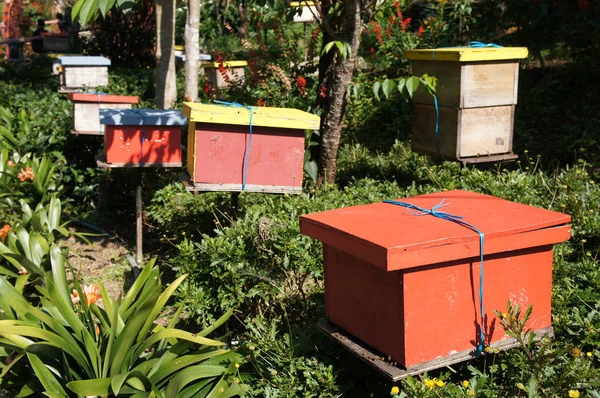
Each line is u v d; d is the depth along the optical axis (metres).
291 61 9.30
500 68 5.59
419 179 6.31
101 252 7.07
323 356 3.62
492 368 3.17
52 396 3.36
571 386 3.02
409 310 2.90
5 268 5.24
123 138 6.16
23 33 24.73
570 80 8.91
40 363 3.53
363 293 3.15
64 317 3.73
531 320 3.25
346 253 3.22
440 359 3.00
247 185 4.96
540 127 8.13
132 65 17.00
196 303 4.38
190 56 9.52
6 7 24.45
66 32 20.00
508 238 3.02
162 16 9.81
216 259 4.36
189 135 5.18
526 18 9.20
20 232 5.40
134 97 7.79
